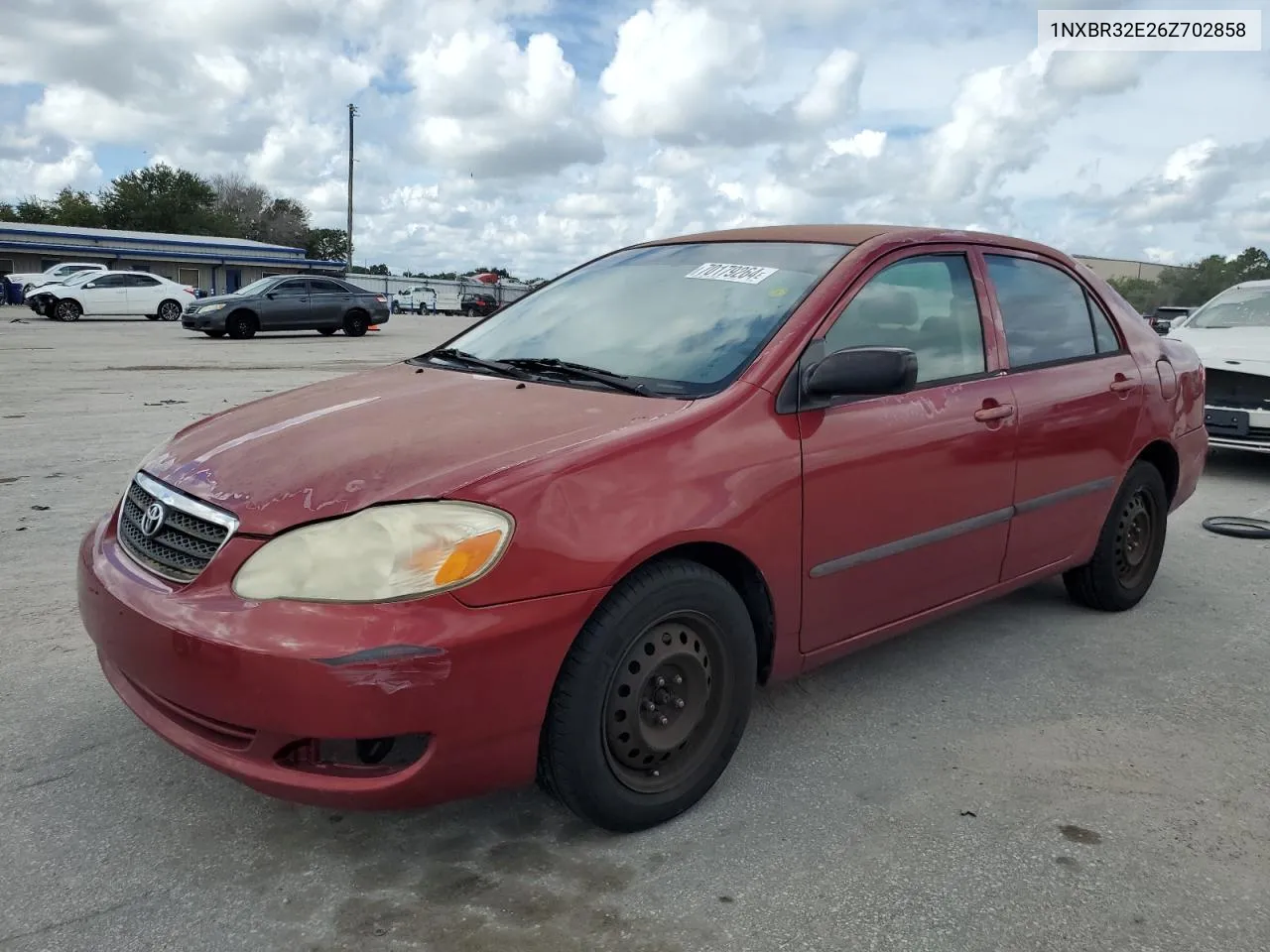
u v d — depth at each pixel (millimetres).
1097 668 3812
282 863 2445
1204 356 7680
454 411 2781
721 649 2689
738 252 3518
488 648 2205
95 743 3014
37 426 8609
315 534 2244
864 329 3135
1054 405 3734
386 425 2695
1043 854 2549
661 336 3145
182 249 53375
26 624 3930
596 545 2344
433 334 26672
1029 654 3953
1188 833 2664
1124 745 3180
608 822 2531
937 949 2174
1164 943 2211
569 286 3811
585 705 2379
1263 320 8422
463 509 2252
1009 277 3814
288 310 22672
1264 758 3111
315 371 14406
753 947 2166
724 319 3105
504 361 3332
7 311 33094
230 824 2607
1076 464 3885
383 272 64625
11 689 3357
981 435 3389
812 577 2898
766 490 2711
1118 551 4332
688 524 2504
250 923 2213
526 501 2295
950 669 3775
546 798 2785
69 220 71125
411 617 2154
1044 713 3404
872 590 3127
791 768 2979
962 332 3521
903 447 3104
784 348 2898
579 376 3039
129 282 29188
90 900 2279
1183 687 3650
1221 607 4582
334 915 2248
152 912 2244
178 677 2262
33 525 5348
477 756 2268
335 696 2107
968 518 3402
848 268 3178
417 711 2150
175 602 2307
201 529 2416
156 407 10102
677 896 2338
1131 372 4242
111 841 2516
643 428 2566
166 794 2740
